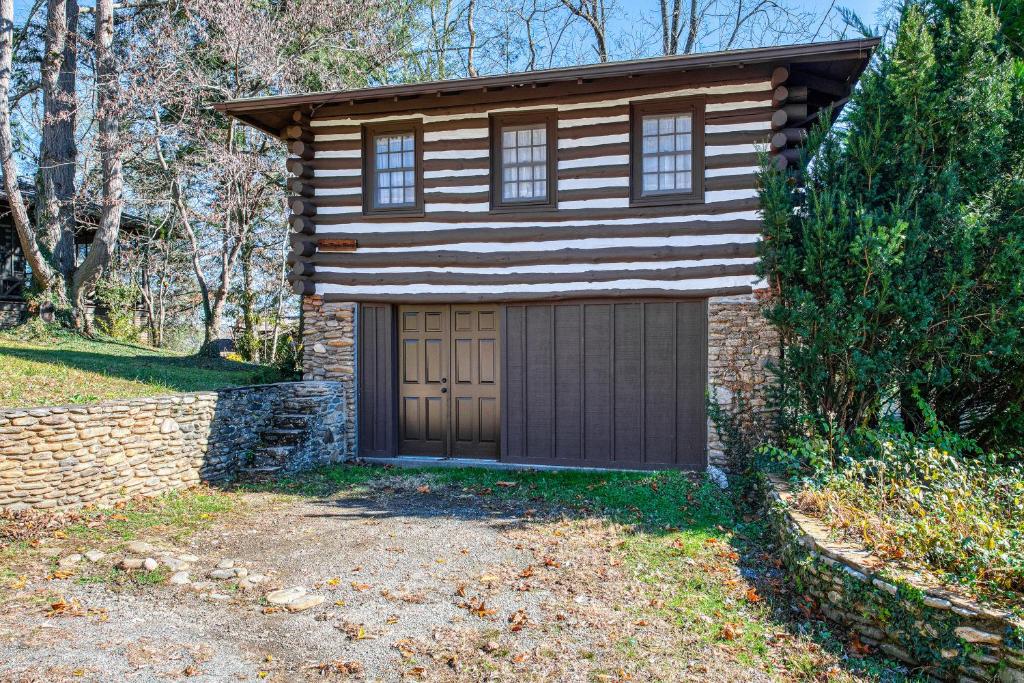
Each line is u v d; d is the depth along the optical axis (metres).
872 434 6.50
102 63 15.38
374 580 5.32
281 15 17.73
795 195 7.77
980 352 6.96
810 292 7.22
